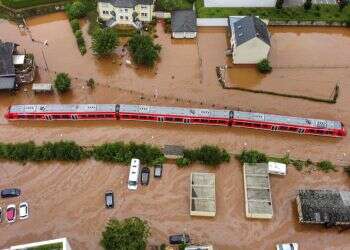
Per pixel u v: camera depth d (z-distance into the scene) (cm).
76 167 10331
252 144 10888
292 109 11631
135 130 11062
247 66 12556
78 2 13588
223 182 10162
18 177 10156
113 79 12144
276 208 9838
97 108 11075
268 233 9481
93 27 13300
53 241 8081
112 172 10269
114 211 9675
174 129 11106
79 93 11781
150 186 10050
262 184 9900
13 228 9425
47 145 10475
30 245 8012
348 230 9544
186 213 9681
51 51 12788
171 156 10394
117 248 8350
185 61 12638
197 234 9400
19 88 11806
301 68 12562
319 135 11100
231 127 11169
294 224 9631
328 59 12850
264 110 11575
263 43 11894
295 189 10156
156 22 13538
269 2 13850
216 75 12312
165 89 11944
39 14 13712
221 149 10675
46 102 11588
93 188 10019
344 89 12112
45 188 9994
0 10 13712
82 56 12675
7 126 11075
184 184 10119
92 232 9381
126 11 12900
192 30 13012
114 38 12350
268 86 12119
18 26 13438
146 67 12444
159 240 9300
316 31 13662
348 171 10406
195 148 10694
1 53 11750
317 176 10375
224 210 9731
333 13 13862
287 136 11081
